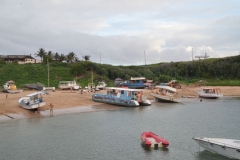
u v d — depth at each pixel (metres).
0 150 26.44
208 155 25.50
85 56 129.12
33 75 97.38
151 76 122.44
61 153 25.84
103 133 33.06
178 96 76.00
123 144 28.72
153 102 64.75
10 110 44.59
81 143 28.94
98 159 24.41
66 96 63.19
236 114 47.31
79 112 47.44
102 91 76.44
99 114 46.19
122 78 112.56
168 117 44.12
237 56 132.38
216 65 128.00
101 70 108.69
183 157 25.02
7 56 152.38
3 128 34.81
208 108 55.19
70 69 105.75
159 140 28.19
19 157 24.69
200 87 98.44
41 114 44.44
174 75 126.38
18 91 70.25
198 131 34.38
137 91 58.03
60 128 35.25
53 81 93.62
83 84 91.88
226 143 24.91
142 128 35.94
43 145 28.12
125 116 44.66
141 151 26.56
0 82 87.88
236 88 93.25
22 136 31.30
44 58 123.31
